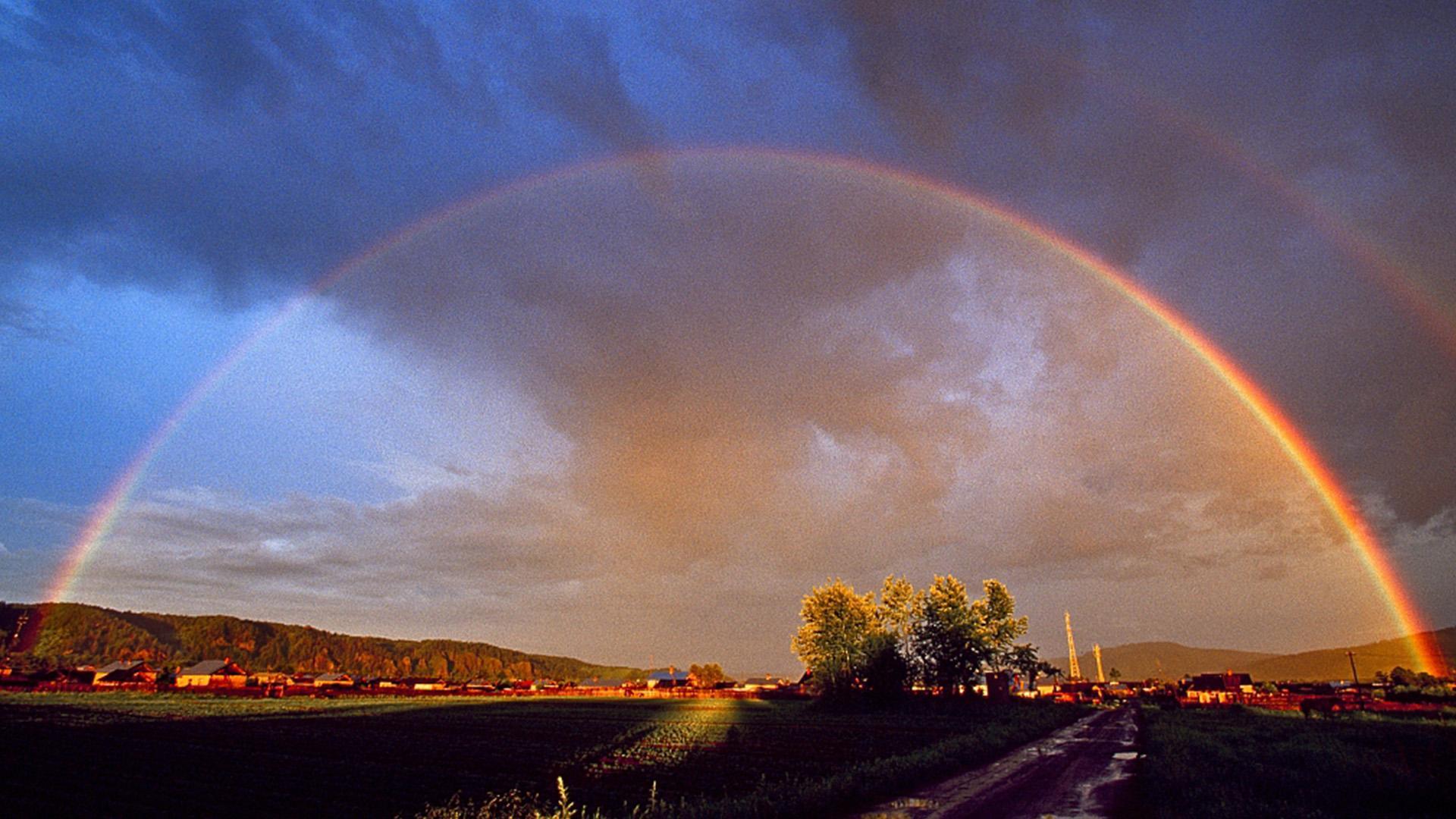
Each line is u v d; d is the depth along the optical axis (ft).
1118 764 99.96
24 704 238.48
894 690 257.75
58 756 108.06
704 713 261.65
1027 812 63.82
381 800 75.46
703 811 58.34
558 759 110.93
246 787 83.20
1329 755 90.02
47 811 68.69
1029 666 288.10
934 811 65.00
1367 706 232.73
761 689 431.02
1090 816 61.72
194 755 113.80
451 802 72.02
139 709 229.45
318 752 119.75
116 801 74.02
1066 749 123.24
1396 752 92.94
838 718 223.71
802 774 93.56
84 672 461.78
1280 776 73.77
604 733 164.66
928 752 98.37
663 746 131.54
